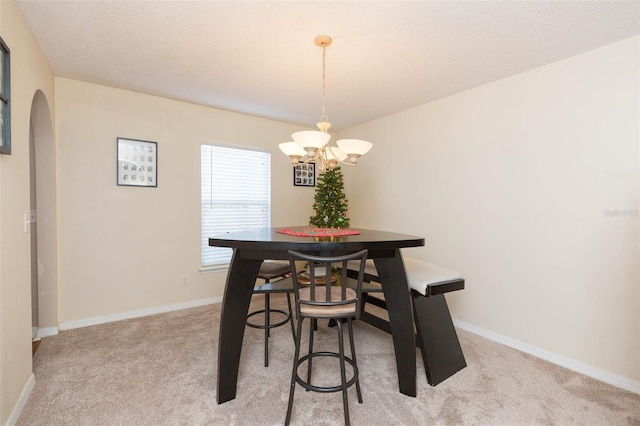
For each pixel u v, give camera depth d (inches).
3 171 60.1
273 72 102.3
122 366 85.7
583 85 86.8
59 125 108.2
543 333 95.3
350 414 66.9
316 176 176.7
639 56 77.5
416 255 134.6
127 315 122.0
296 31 78.2
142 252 125.4
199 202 138.5
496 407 70.1
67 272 110.5
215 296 144.0
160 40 83.4
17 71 68.0
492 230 108.2
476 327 113.1
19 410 65.7
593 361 85.1
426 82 109.0
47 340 101.2
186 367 85.5
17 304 66.5
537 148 96.4
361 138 164.9
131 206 122.5
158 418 65.0
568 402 72.4
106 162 116.9
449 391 76.1
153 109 126.0
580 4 66.6
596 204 84.7
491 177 108.3
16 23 67.5
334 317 62.1
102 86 115.3
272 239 67.6
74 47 87.2
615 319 81.6
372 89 115.7
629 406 71.3
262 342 102.7
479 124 111.8
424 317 81.2
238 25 75.9
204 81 110.5
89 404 69.1
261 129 155.5
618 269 81.2
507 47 84.6
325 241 64.8
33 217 103.0
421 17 71.7
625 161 79.8
